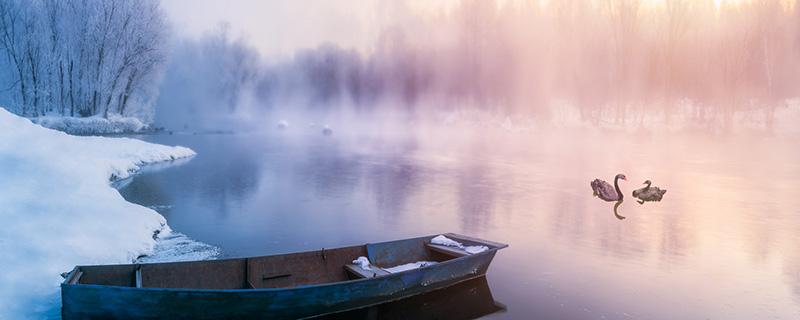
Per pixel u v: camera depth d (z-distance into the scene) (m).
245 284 7.84
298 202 17.14
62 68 44.91
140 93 51.72
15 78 44.81
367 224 13.99
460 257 8.48
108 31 45.69
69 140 21.69
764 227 13.53
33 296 7.21
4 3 42.44
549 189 19.78
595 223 14.07
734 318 7.75
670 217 14.73
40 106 44.84
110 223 10.95
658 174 23.61
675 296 8.64
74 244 9.11
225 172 24.58
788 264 10.38
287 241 12.15
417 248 9.50
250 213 15.33
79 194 11.84
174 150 31.48
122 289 6.25
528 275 9.71
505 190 19.64
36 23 43.59
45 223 9.55
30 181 11.41
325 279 8.47
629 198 18.05
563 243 11.96
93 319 6.27
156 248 11.14
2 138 13.48
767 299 8.51
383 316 7.84
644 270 10.02
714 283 9.28
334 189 19.81
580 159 30.14
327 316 7.30
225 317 6.62
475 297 8.61
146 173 23.86
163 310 6.39
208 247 11.41
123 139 30.55
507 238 12.51
